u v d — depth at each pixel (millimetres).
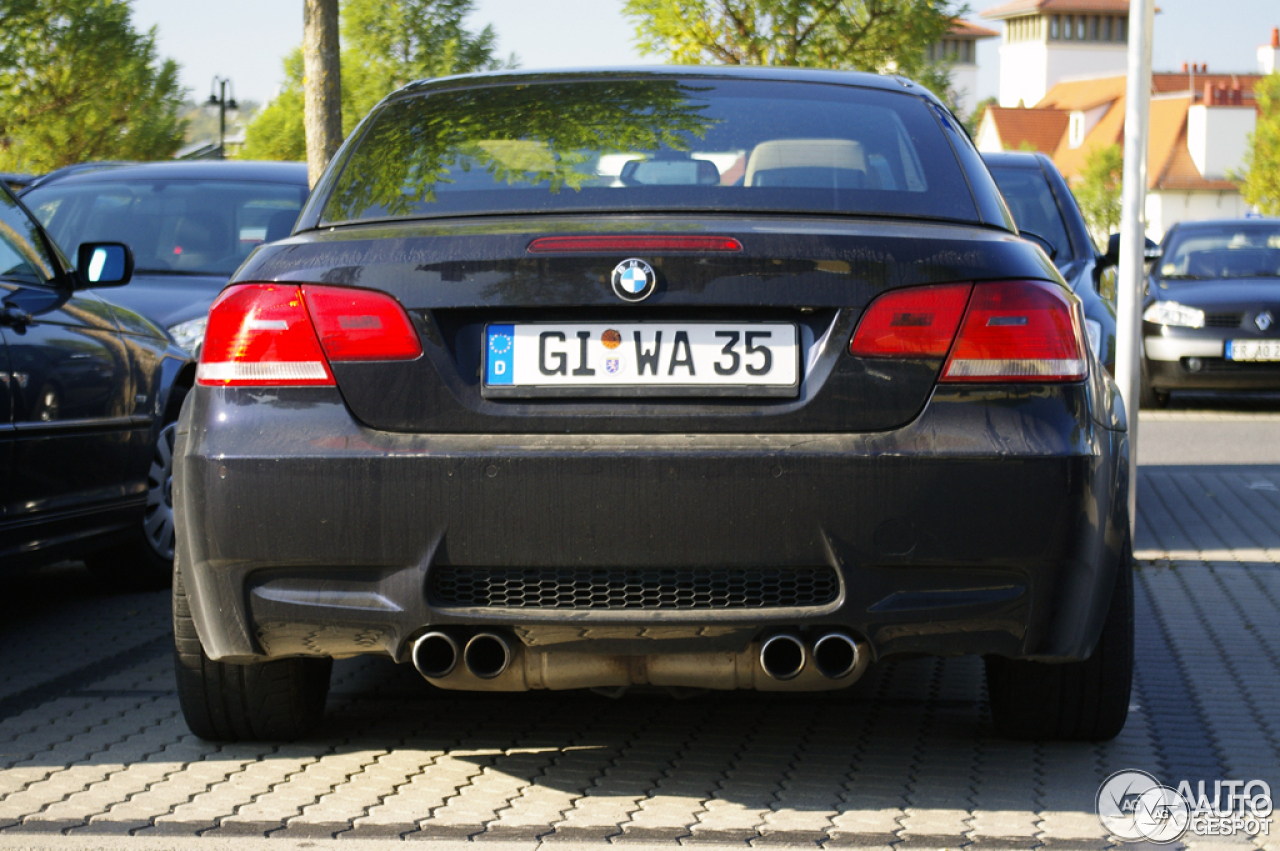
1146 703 4105
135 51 33906
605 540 2896
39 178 7820
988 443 2920
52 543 4879
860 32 21547
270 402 3010
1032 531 2926
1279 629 5090
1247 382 12953
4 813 3164
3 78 32562
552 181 3355
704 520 2883
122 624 5195
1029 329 2980
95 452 5129
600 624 2912
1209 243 14406
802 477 2881
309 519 2943
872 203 3291
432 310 2982
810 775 3457
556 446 2918
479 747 3684
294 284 3043
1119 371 6070
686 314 2967
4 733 3791
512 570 2941
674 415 2941
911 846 2982
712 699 4141
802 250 2961
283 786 3365
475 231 3049
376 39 38531
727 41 21875
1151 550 6734
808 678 3006
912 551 2904
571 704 4090
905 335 2947
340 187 3482
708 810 3205
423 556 2926
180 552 3418
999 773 3465
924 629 2957
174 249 6988
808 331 2971
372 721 3910
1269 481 9086
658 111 3662
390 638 2984
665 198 3279
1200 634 5012
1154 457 10391
